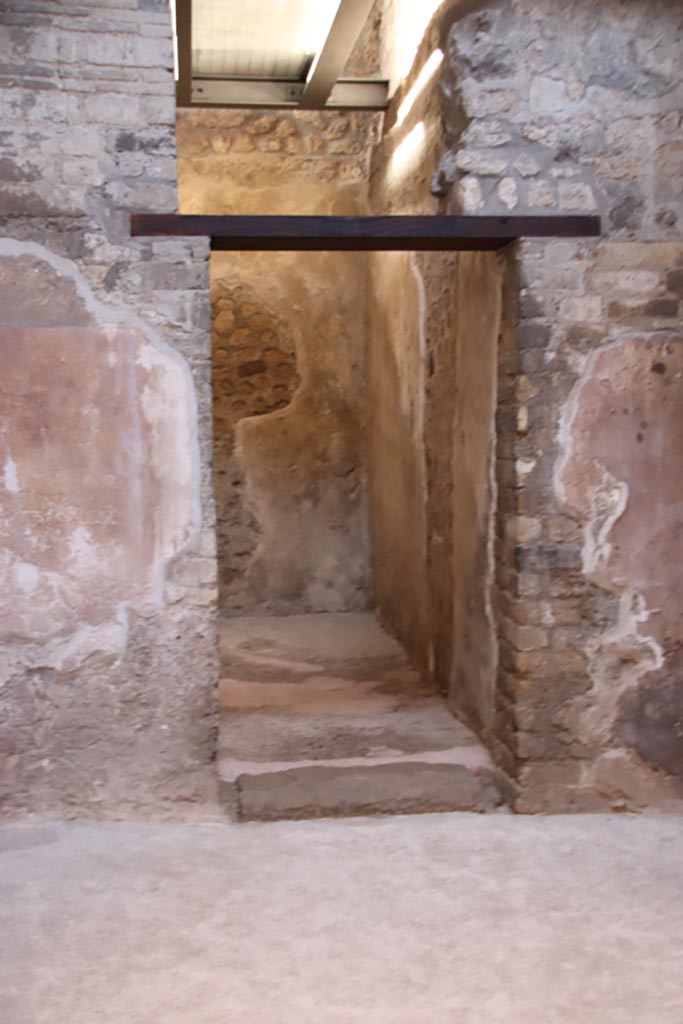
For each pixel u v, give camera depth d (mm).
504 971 2775
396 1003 2629
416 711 4578
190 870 3309
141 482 3570
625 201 3701
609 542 3736
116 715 3619
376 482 6281
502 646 3900
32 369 3496
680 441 3742
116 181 3504
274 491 6520
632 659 3773
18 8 3438
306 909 3082
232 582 6520
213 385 6418
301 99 5461
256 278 6395
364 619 6402
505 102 3664
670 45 3699
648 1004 2639
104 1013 2572
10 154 3453
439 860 3404
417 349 5152
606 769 3789
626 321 3705
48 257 3486
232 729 4363
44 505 3529
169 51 3502
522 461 3693
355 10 4152
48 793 3609
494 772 3938
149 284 3533
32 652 3562
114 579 3580
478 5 3646
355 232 3596
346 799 3742
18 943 2877
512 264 3713
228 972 2758
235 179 6273
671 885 3256
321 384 6508
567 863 3391
